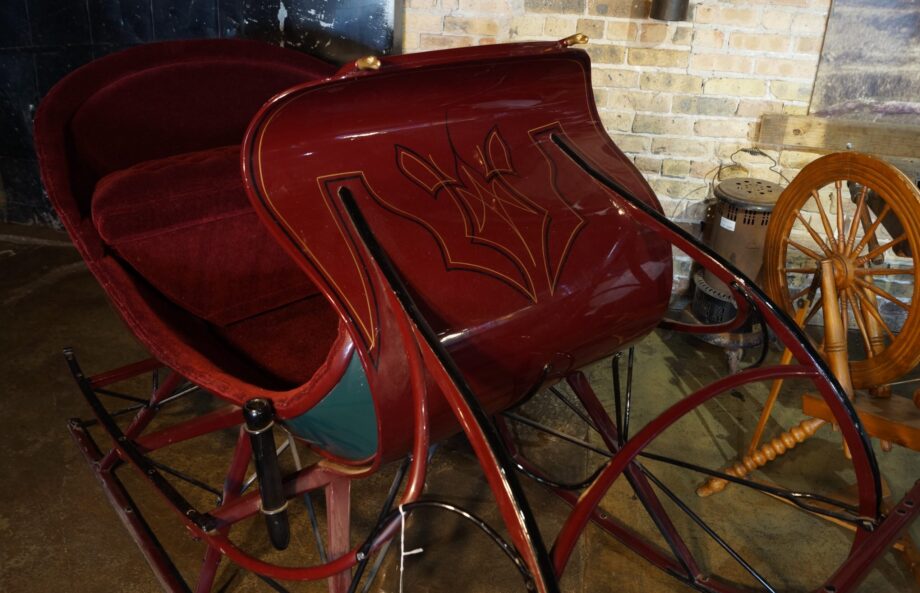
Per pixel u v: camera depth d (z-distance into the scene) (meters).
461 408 1.15
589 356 1.59
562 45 1.61
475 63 1.47
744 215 2.75
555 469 2.25
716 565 1.94
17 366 2.60
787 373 1.52
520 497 1.09
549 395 2.60
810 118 2.86
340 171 1.33
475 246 1.40
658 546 1.98
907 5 2.65
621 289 1.55
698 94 2.95
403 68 1.37
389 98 1.42
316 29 2.88
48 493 2.08
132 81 1.87
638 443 1.37
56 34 3.21
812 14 2.76
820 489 2.21
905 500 1.63
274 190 1.26
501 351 1.39
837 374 2.01
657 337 3.00
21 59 3.29
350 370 1.24
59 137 1.64
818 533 2.05
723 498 2.17
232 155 1.70
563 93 1.70
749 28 2.82
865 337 2.05
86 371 2.59
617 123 3.04
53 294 3.06
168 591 1.72
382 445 1.28
